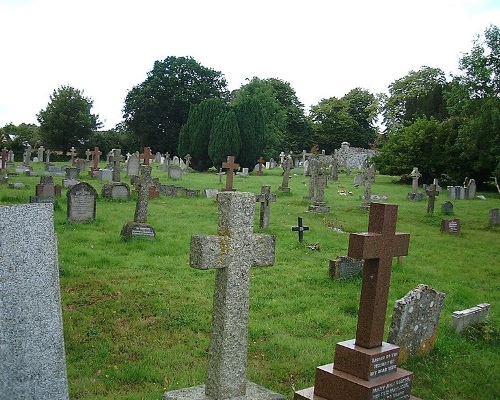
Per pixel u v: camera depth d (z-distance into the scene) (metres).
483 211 30.38
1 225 4.90
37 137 75.94
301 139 85.94
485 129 27.20
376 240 6.60
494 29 26.67
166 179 40.94
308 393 6.86
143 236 16.97
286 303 11.29
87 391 6.84
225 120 53.75
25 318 4.82
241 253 5.98
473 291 13.52
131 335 8.95
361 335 6.82
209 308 10.51
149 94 72.81
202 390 6.20
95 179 37.28
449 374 8.27
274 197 23.69
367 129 93.06
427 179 48.28
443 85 60.09
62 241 15.96
